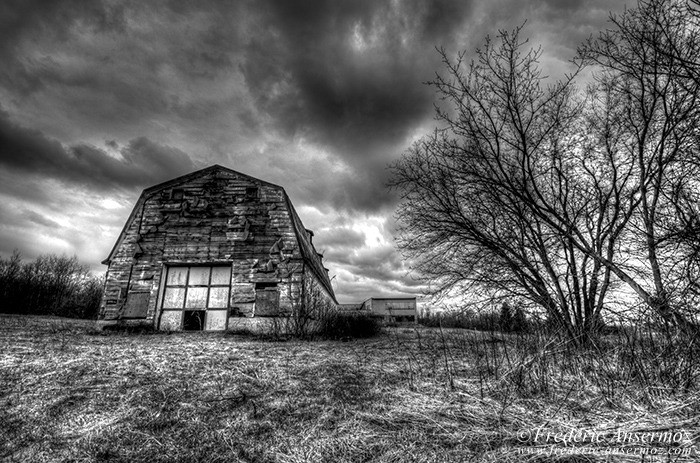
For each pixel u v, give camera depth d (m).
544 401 3.85
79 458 2.81
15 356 5.89
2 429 3.27
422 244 8.86
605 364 4.61
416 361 6.39
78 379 4.70
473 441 3.00
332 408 3.83
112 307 12.16
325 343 9.43
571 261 7.32
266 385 4.62
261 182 13.46
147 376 4.89
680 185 5.52
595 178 7.62
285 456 2.84
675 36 5.74
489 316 7.54
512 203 7.55
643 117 6.79
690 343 4.07
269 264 12.50
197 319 12.33
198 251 12.76
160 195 13.46
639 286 5.82
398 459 2.75
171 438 3.15
